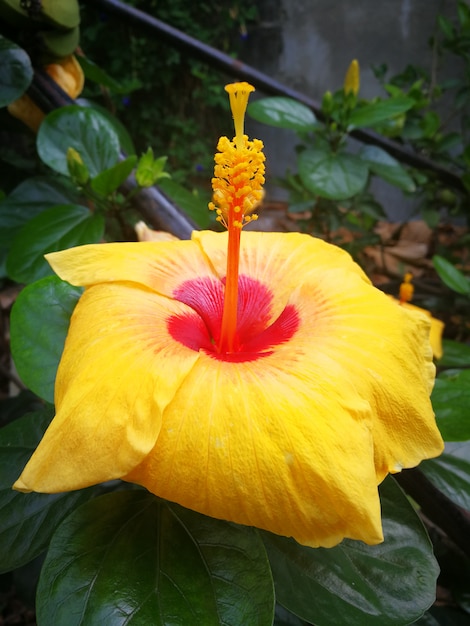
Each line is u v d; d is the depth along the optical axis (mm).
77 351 124
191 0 1009
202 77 992
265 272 162
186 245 163
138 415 108
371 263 649
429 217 531
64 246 209
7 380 420
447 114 824
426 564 135
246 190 137
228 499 105
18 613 316
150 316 134
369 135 332
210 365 120
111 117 280
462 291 298
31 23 225
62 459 106
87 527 127
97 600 115
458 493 158
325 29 920
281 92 314
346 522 104
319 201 473
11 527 140
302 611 126
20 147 432
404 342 130
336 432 109
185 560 122
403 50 881
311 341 130
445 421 158
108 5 288
